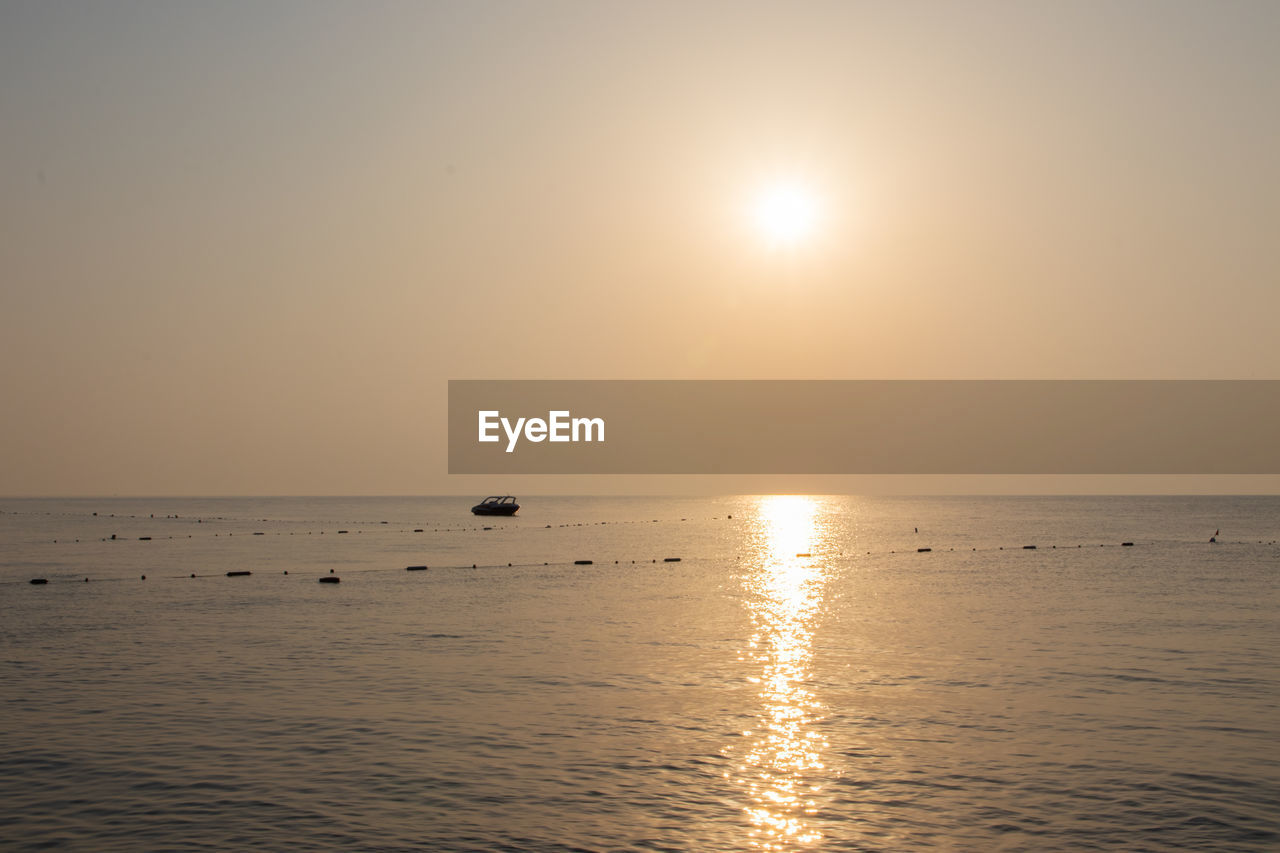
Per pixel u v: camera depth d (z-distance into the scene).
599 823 22.34
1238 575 80.00
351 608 57.19
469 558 97.75
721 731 29.34
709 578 77.31
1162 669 38.47
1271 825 22.28
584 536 140.12
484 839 21.45
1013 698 33.53
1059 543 125.50
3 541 124.19
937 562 94.50
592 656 41.16
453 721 30.38
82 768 25.80
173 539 129.62
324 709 31.81
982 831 21.97
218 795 23.92
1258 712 31.66
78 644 44.12
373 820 22.45
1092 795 24.11
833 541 130.25
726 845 21.22
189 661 39.94
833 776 25.41
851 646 43.84
